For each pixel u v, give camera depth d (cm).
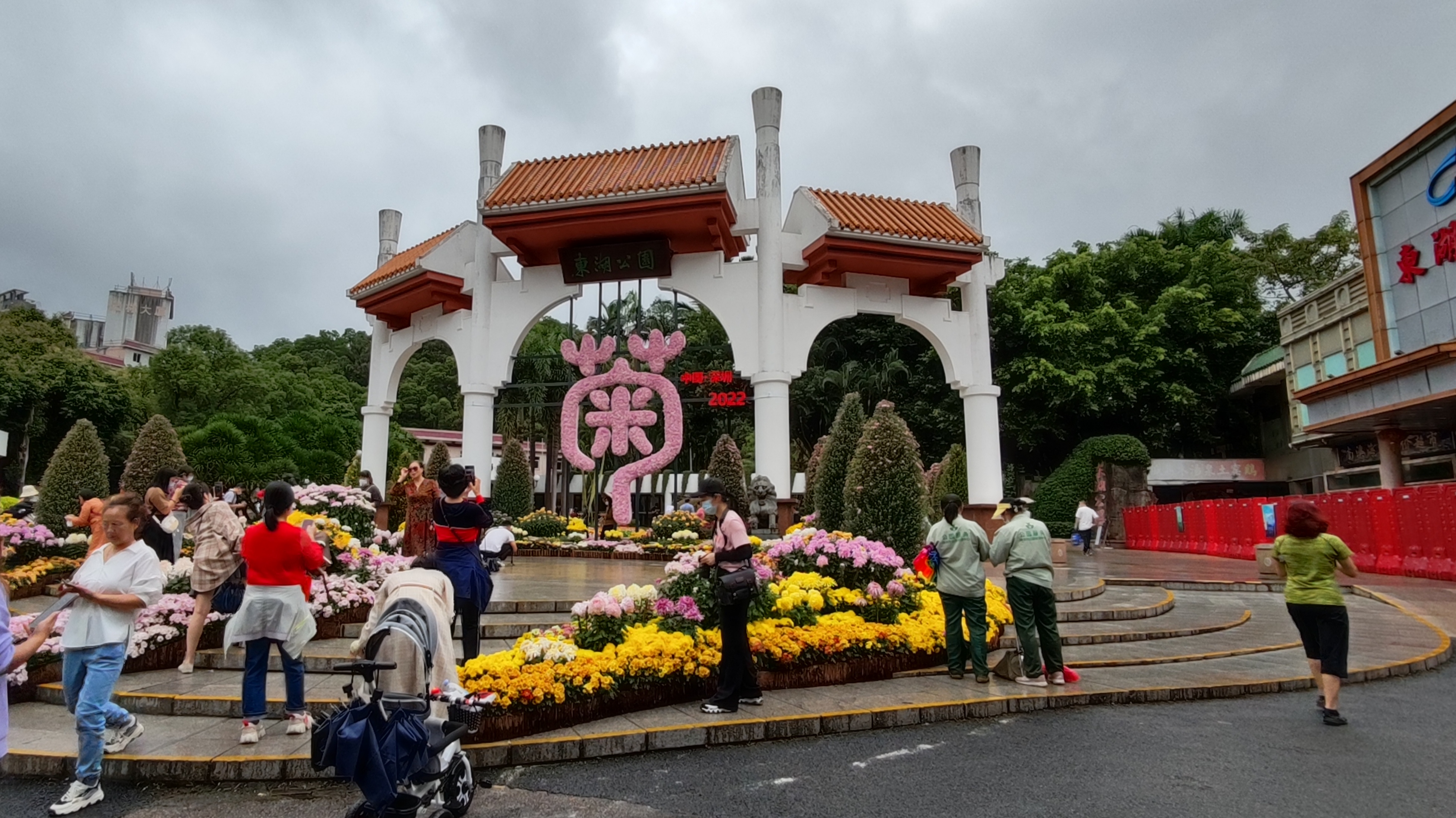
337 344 5462
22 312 3625
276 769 461
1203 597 1255
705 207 1531
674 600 659
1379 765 475
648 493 2756
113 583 436
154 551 460
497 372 1736
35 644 354
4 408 2962
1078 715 594
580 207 1569
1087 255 2998
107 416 3253
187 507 778
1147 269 3080
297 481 2469
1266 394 2964
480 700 409
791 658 627
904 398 2856
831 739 538
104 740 445
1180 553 2175
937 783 450
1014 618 670
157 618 672
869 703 588
